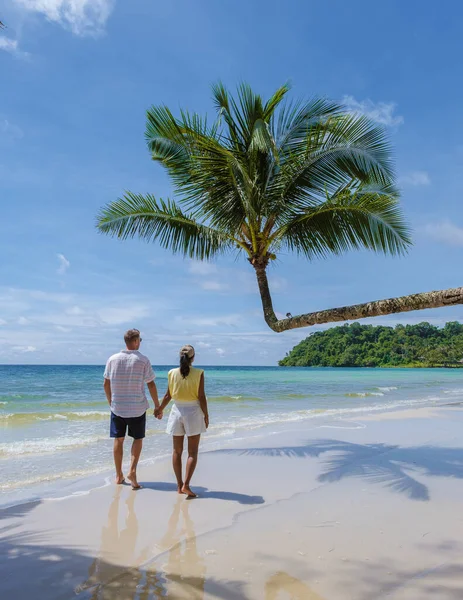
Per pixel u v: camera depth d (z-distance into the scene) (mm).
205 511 4172
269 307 6645
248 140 7457
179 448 4816
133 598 2549
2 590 2635
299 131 7410
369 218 6402
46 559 3082
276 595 2584
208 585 2711
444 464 6180
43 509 4199
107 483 5188
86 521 3871
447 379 45125
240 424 10523
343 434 8781
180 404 4785
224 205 7145
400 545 3346
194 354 4852
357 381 38438
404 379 44344
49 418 11797
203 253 7758
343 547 3307
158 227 7777
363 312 4777
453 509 4238
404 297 4430
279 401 18016
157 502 4449
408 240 6395
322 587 2686
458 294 3936
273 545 3336
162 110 7516
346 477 5480
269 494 4754
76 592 2619
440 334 130250
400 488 4988
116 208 7555
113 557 3121
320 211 6699
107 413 12516
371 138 6504
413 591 2639
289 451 7047
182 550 3242
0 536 3525
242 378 43875
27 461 6402
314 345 138500
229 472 5723
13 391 23547
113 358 5133
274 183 7031
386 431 9234
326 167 6922
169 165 7906
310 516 4023
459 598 2562
